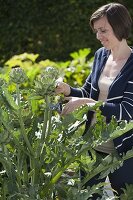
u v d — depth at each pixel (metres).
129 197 3.61
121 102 3.78
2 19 8.98
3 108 3.49
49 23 8.86
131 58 3.87
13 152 3.41
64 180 3.47
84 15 8.73
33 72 5.41
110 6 3.89
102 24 3.89
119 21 3.86
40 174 3.37
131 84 3.78
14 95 3.48
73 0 8.78
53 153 3.33
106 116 3.72
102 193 3.26
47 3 8.86
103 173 3.39
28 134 3.43
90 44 8.67
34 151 3.36
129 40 8.48
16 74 3.24
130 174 3.82
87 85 4.15
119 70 3.90
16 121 3.41
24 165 3.38
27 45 8.96
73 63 6.10
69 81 5.64
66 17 8.80
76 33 8.76
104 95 3.96
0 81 3.35
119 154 3.77
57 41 8.84
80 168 3.55
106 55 4.07
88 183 3.94
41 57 8.88
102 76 4.00
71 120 3.29
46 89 3.23
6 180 3.35
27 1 8.89
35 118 3.46
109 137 3.31
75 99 3.62
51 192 3.39
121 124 3.31
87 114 3.91
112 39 3.90
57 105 3.36
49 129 3.34
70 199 3.26
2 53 8.95
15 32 8.91
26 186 3.35
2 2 9.05
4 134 3.23
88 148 3.32
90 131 3.44
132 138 3.77
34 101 3.46
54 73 3.25
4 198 3.29
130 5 8.63
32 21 8.88
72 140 3.34
